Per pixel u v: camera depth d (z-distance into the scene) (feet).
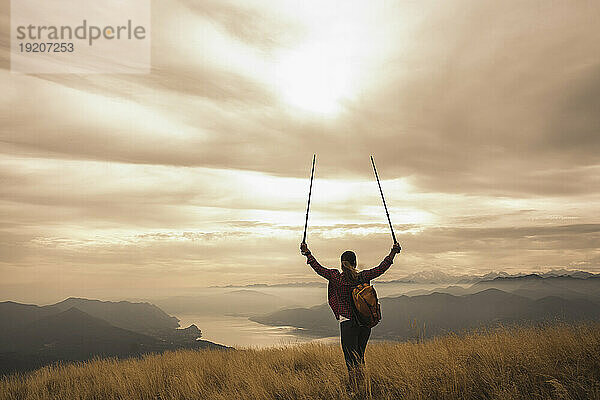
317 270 19.36
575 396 15.26
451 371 17.85
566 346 21.27
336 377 19.79
